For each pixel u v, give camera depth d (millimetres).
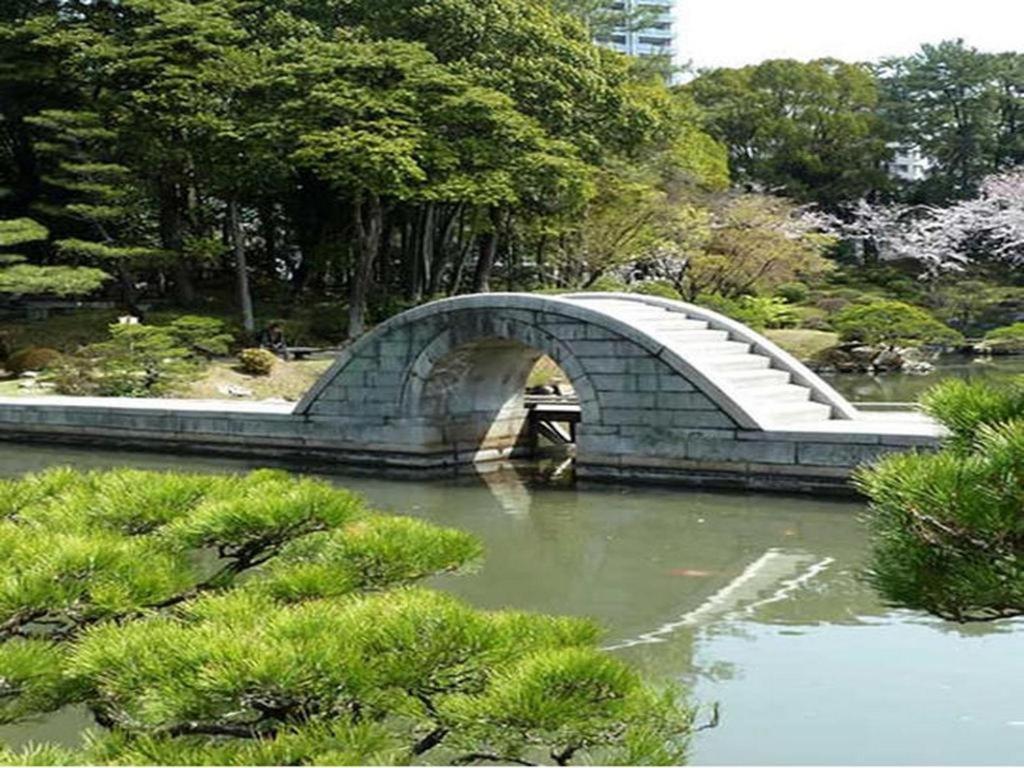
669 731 4398
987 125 56656
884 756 7387
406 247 40688
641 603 11445
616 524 15148
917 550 3652
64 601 5059
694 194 41344
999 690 8625
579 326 18125
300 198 39719
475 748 4344
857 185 56188
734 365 18453
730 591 11789
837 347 35812
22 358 32031
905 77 58469
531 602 11570
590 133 35906
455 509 16672
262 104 33250
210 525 5816
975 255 50125
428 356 19844
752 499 16266
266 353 31234
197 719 4215
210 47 33250
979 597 3477
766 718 8109
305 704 4348
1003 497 3418
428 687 4477
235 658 4207
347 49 31891
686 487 17250
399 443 20281
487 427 21266
